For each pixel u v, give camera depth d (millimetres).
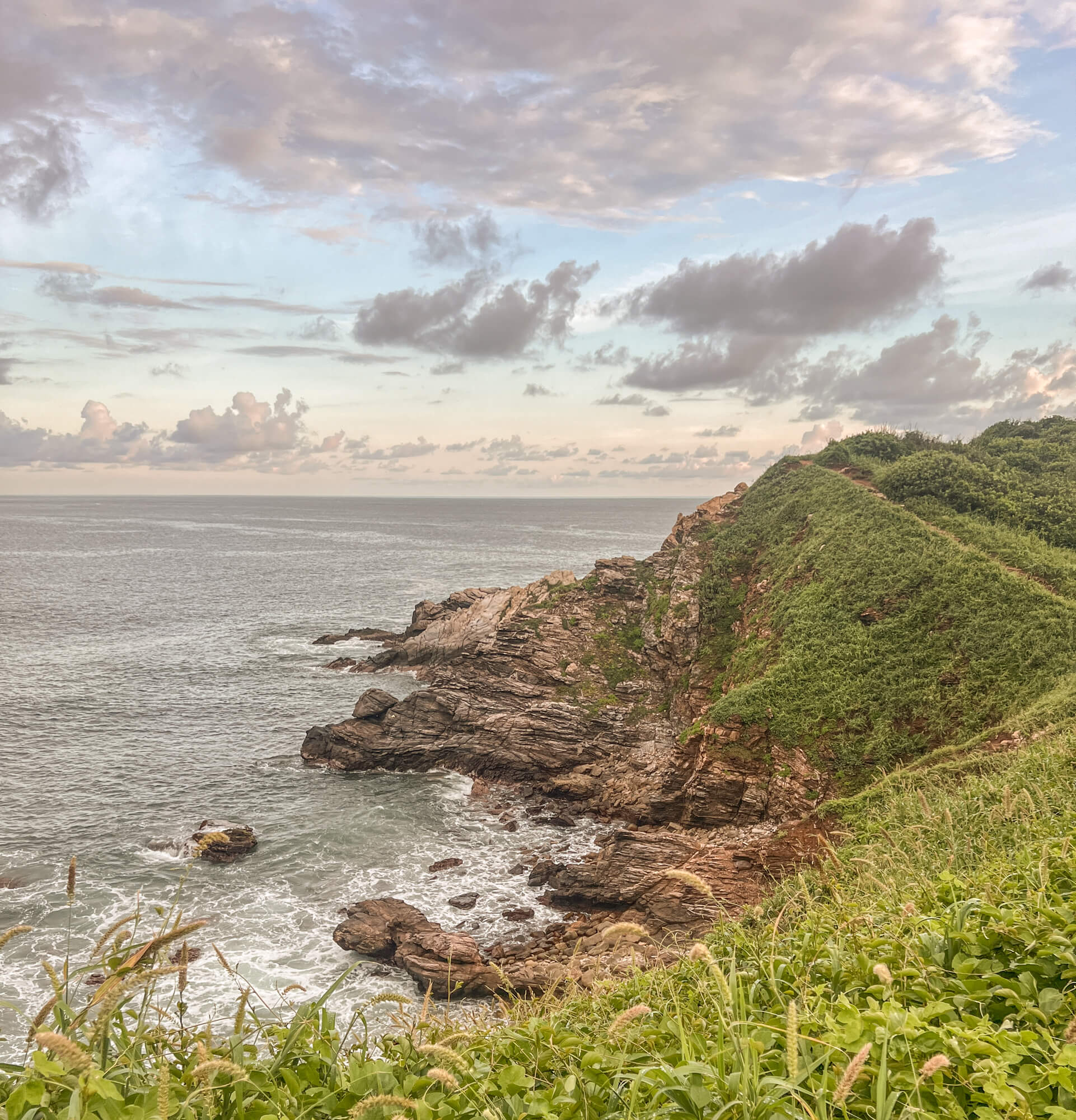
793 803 34250
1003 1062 4402
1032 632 35750
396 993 5746
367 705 49219
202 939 27797
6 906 29766
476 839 37344
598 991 8461
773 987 6148
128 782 43469
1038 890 7512
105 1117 3768
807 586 47625
